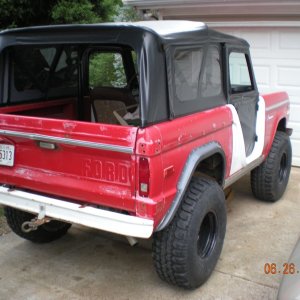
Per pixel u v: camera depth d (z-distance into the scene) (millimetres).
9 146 3463
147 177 2805
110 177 2963
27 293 3566
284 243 4375
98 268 3955
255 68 7164
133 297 3496
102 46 4207
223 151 3725
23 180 3410
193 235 3248
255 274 3797
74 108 4445
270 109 5023
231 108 3949
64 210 3123
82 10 7234
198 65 3502
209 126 3479
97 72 4543
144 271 3902
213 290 3564
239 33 7180
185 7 7297
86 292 3578
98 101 4145
